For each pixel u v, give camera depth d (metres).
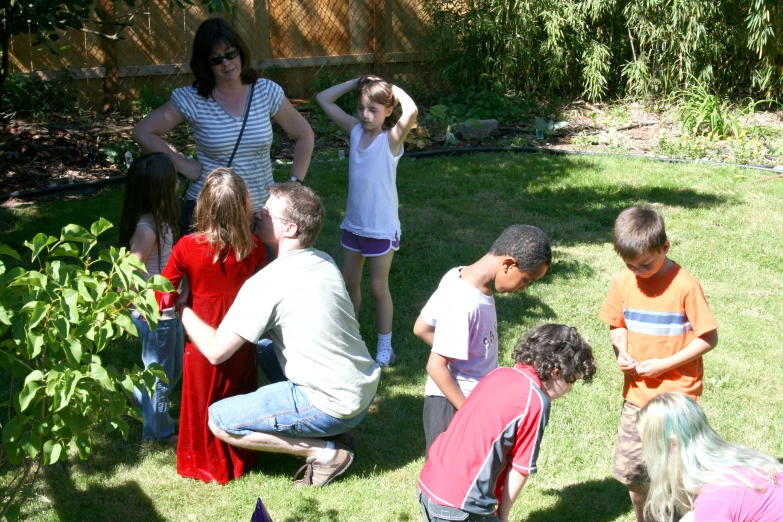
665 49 11.49
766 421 4.36
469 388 3.32
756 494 2.48
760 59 11.68
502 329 5.36
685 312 3.31
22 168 8.17
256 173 4.70
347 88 5.04
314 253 3.63
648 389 3.39
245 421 3.63
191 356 3.67
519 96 11.75
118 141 8.98
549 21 11.45
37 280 2.39
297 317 3.54
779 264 6.50
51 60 9.92
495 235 7.07
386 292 4.89
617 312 3.48
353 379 3.63
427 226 7.21
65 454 2.66
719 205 7.87
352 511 3.62
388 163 4.74
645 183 8.54
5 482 3.70
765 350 5.14
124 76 10.31
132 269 2.56
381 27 11.73
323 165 8.79
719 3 11.19
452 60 11.83
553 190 8.30
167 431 4.12
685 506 2.66
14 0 6.21
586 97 12.16
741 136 10.05
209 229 3.57
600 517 3.62
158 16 10.39
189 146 9.15
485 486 2.86
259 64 11.12
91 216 6.98
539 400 2.86
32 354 2.35
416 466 3.98
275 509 3.63
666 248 3.24
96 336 2.46
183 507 3.64
